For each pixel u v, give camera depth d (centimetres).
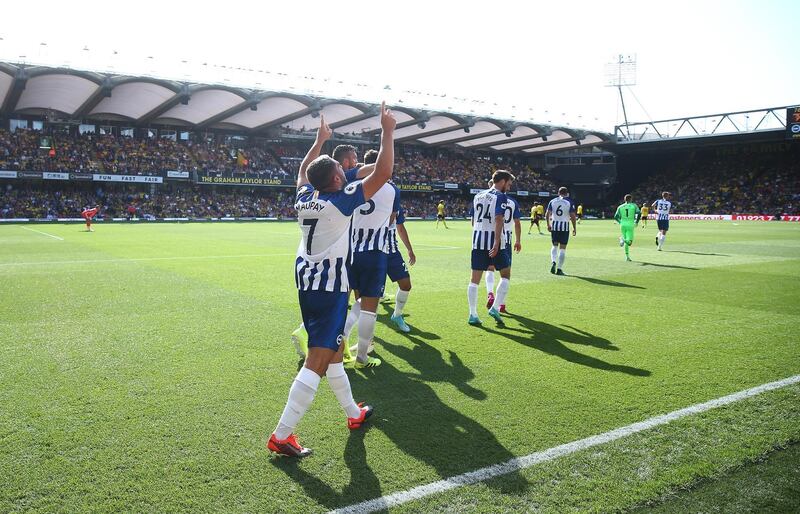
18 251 1589
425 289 948
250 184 4931
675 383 447
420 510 264
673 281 1028
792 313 729
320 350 324
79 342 568
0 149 4072
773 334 615
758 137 5072
